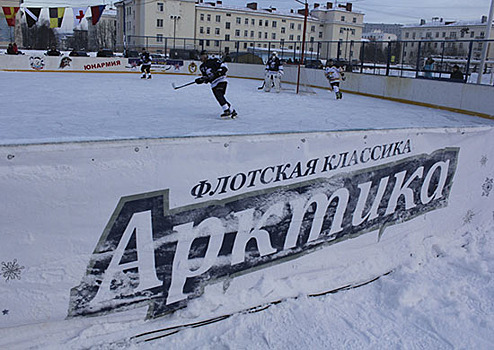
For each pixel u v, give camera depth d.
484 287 3.53
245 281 3.09
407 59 15.30
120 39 66.00
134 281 2.61
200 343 2.61
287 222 3.21
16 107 8.34
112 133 6.11
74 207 2.32
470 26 72.44
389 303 3.23
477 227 4.86
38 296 2.33
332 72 14.21
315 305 3.07
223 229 2.90
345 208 3.53
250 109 10.03
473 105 12.15
